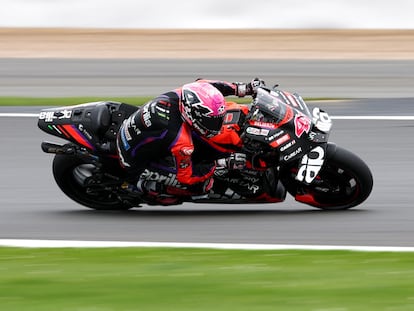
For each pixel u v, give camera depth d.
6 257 23.14
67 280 20.47
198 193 26.55
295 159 25.23
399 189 29.78
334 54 54.75
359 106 41.03
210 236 25.30
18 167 33.19
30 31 63.59
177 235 25.48
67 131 27.20
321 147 25.34
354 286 19.58
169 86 46.25
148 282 20.17
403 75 47.97
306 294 18.91
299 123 25.42
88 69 50.38
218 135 25.55
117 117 27.41
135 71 49.69
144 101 42.72
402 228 25.72
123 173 27.30
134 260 22.62
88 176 28.33
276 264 22.00
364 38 60.00
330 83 46.28
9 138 36.84
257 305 18.09
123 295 19.06
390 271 21.09
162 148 25.64
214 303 18.30
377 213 27.16
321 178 26.47
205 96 24.73
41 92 45.12
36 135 37.28
